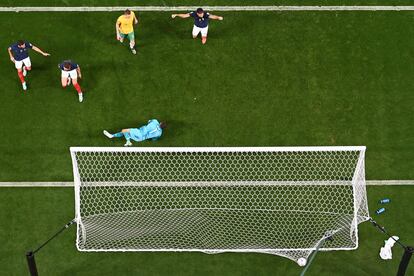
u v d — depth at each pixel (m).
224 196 39.56
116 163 40.12
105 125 41.09
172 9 44.03
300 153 40.56
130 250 37.31
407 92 42.25
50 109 41.41
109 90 41.94
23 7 43.72
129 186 39.66
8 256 38.00
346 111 41.69
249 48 43.12
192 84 42.19
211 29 43.53
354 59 42.97
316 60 42.94
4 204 39.06
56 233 38.44
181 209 39.22
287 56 42.97
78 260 38.03
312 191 39.72
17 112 41.28
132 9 43.97
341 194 39.66
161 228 38.50
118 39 42.84
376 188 39.84
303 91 42.12
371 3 44.28
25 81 41.97
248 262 38.19
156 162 40.22
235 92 42.03
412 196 39.72
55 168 39.97
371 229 38.94
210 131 41.03
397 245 38.59
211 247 37.94
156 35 43.41
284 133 41.03
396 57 43.06
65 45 43.00
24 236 38.41
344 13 44.06
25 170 39.88
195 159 40.28
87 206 39.16
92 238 37.88
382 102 41.94
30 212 38.94
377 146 40.81
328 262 38.19
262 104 41.75
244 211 39.22
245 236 38.44
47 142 40.56
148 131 39.91
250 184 39.81
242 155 40.41
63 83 41.03
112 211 39.12
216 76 42.44
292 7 44.16
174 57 42.84
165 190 39.62
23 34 43.12
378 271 38.09
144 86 42.06
